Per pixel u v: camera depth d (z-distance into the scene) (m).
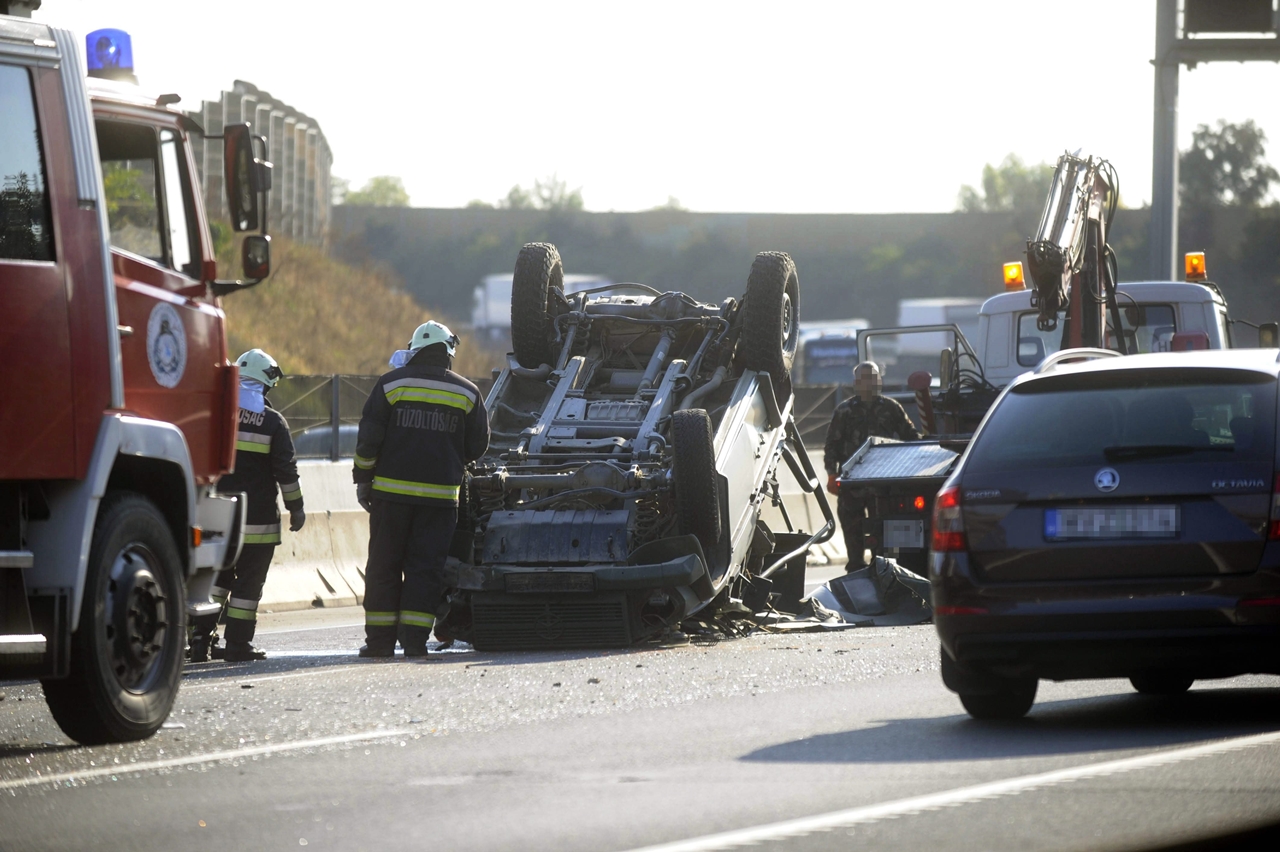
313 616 36.12
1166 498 16.22
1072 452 16.88
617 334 30.12
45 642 14.95
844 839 10.91
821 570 49.59
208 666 24.02
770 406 29.47
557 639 25.48
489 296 183.00
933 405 40.50
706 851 10.58
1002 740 15.40
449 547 25.47
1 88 15.27
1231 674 16.28
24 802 12.70
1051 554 16.53
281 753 14.92
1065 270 40.34
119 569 15.89
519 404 29.78
